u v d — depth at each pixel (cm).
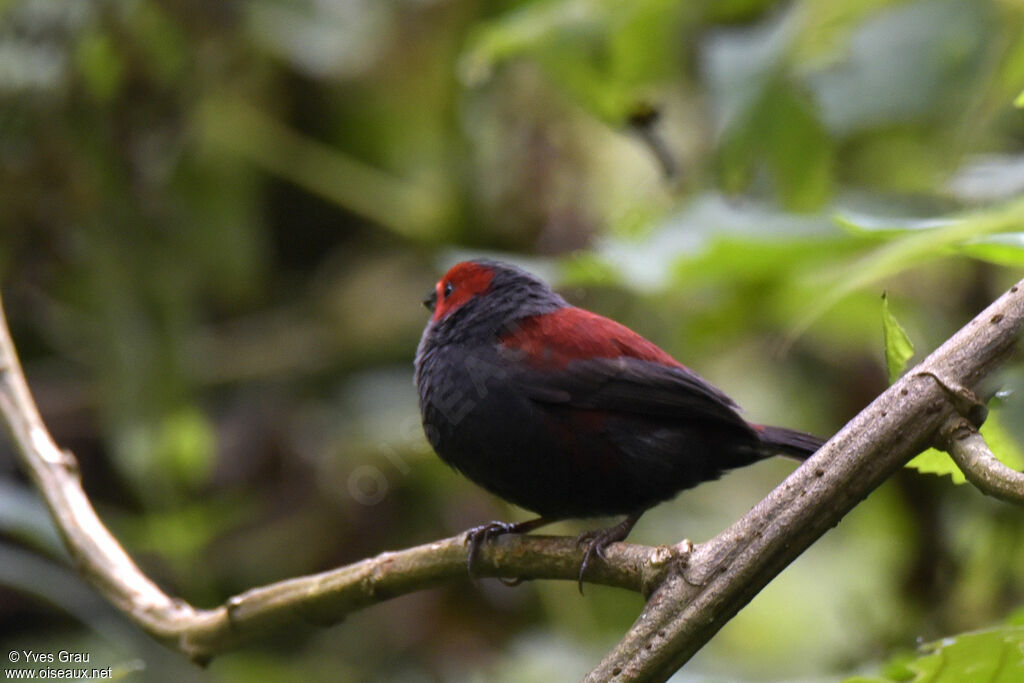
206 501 1111
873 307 1043
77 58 1052
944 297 1062
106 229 1079
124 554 685
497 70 1149
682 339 1109
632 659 439
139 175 1087
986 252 485
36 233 1064
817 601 1339
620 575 525
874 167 1032
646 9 928
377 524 1151
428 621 1141
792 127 863
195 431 1088
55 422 1198
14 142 1048
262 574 1148
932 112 861
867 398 1151
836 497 430
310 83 1224
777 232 701
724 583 434
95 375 1154
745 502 1316
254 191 1242
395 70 1199
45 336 1209
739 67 887
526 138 1140
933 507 992
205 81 1128
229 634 625
